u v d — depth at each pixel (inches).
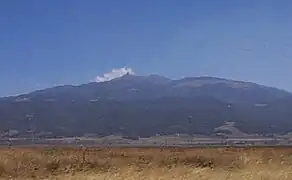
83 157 1808.6
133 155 1907.0
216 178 1446.9
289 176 1492.4
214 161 1786.4
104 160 1771.7
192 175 1478.8
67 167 1696.6
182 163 1743.4
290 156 1844.2
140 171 1547.7
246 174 1503.4
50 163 1720.0
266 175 1483.8
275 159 1787.6
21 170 1668.3
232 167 1685.5
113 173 1545.3
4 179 1569.9
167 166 1656.0
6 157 1753.2
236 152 1957.4
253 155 1867.6
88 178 1482.5
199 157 1834.4
